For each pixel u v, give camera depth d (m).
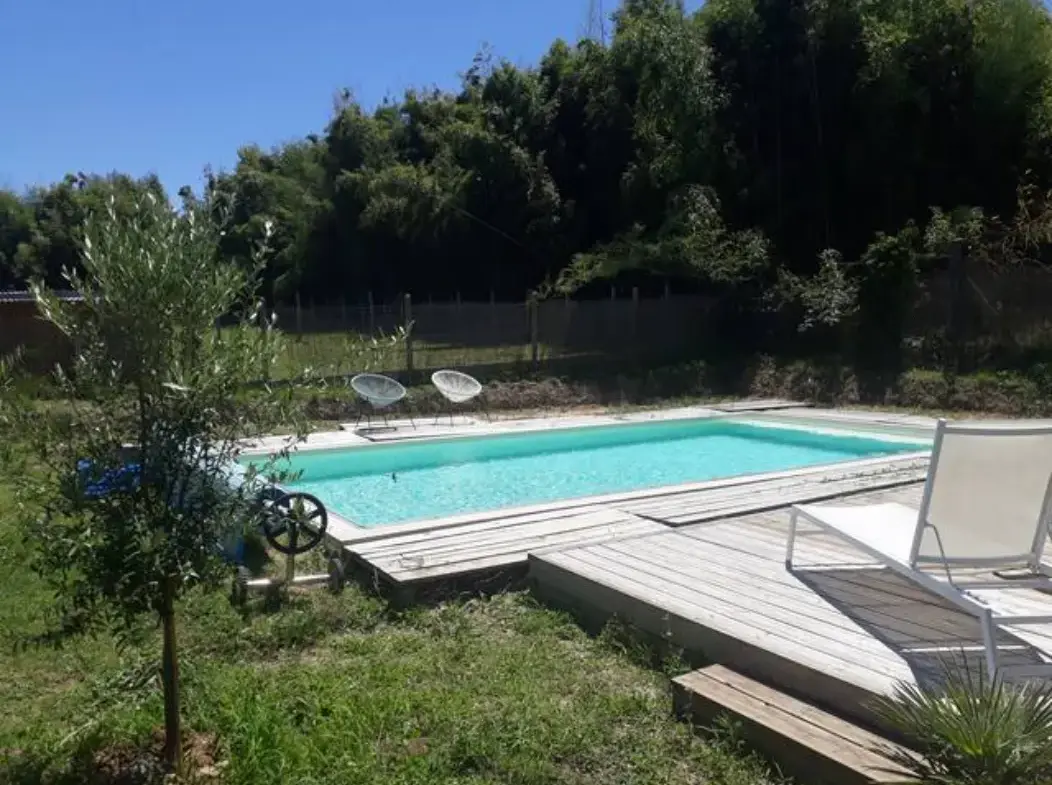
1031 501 3.89
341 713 3.51
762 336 18.62
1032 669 3.32
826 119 19.52
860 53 18.81
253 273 3.17
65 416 2.91
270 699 3.64
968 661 3.53
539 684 3.96
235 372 3.03
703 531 5.99
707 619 4.09
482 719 3.50
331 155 26.14
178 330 2.95
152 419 2.96
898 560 3.92
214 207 3.13
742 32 20.16
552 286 20.52
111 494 2.89
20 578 5.40
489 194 22.59
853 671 3.44
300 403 3.40
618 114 21.44
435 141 25.48
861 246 19.50
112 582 2.86
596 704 3.72
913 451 10.53
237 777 3.06
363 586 5.38
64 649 4.36
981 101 17.64
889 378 15.53
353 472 11.12
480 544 5.83
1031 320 15.32
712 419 14.23
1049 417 13.10
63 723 3.55
